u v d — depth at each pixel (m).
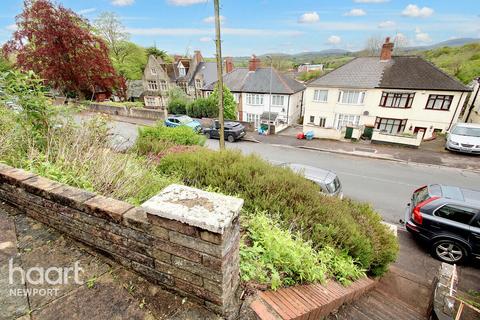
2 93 3.67
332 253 3.37
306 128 18.45
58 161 3.20
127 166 3.58
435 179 10.72
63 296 1.69
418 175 11.18
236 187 4.16
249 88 26.75
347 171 11.83
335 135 17.61
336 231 3.59
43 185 2.20
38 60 13.05
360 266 3.79
